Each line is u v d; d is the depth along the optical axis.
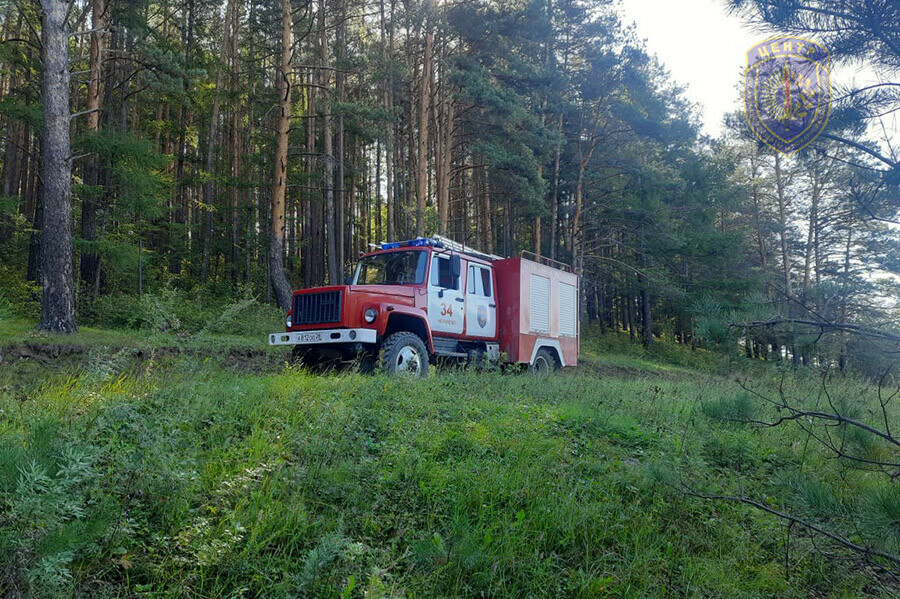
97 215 17.91
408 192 32.34
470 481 4.53
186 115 32.03
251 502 3.79
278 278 18.05
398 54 27.70
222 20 33.06
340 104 21.19
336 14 27.48
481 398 7.51
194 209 32.59
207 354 8.90
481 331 11.30
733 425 6.43
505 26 23.14
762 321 3.80
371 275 10.66
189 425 4.86
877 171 4.15
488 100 21.52
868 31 3.97
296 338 9.21
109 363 5.70
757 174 33.59
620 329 46.25
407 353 9.31
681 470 5.18
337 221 35.62
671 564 4.01
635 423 7.17
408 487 4.41
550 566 3.72
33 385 6.57
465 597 3.30
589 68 29.06
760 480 5.64
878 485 3.29
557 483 4.75
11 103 16.83
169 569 3.13
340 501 4.13
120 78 24.75
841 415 4.12
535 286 12.31
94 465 3.72
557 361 13.28
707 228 29.55
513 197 28.80
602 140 30.08
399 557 3.46
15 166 27.61
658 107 29.44
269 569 3.22
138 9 20.83
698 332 3.95
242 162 32.22
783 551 4.34
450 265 10.13
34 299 16.66
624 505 4.74
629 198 29.23
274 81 30.70
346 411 5.90
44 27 12.46
